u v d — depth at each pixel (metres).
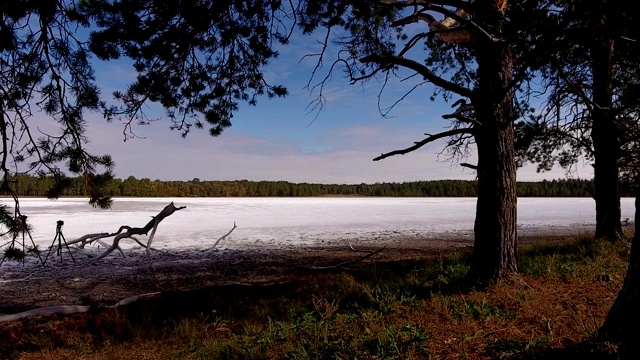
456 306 5.48
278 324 5.30
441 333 4.62
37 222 23.83
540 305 5.32
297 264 12.16
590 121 9.37
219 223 26.12
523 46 4.42
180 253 14.40
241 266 11.99
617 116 8.30
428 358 3.99
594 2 3.87
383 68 6.71
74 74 5.91
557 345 3.99
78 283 9.96
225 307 7.03
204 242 17.25
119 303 7.62
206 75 7.66
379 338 4.36
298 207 48.34
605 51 8.27
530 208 44.66
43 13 5.18
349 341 4.44
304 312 6.01
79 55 5.85
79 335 6.07
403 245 16.31
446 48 10.12
